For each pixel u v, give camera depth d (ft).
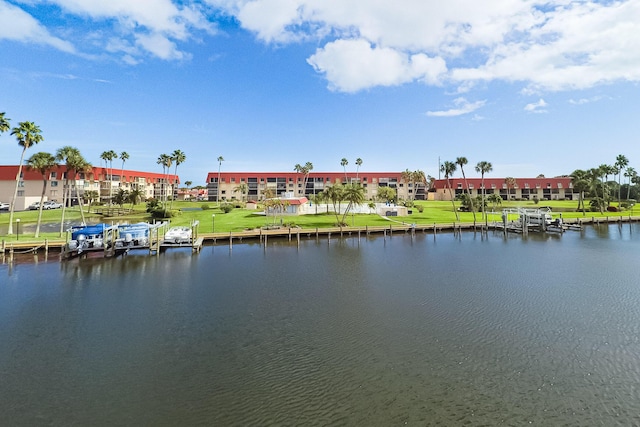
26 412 44.11
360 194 231.30
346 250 166.30
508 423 42.24
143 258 143.54
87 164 211.82
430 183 584.40
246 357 58.39
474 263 135.95
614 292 94.84
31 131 170.81
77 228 146.72
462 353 59.57
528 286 101.45
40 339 65.51
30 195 335.06
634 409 44.78
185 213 314.14
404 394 47.85
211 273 118.73
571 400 46.68
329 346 62.34
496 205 370.53
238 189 467.93
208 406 45.47
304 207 299.99
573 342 63.72
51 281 107.34
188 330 69.72
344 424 41.91
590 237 209.15
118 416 43.47
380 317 76.43
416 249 169.37
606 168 349.00
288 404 45.80
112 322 73.97
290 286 102.27
